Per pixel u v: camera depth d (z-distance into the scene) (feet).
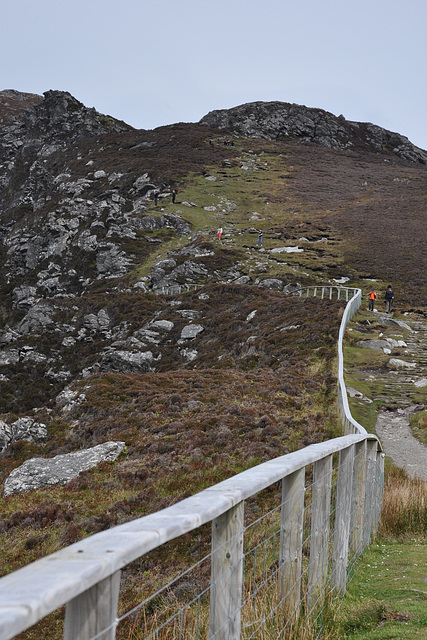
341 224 257.14
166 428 67.21
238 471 53.31
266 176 358.23
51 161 424.87
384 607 17.31
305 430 60.29
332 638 14.84
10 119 562.25
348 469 19.92
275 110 500.74
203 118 504.02
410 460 53.57
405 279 184.03
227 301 164.25
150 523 6.19
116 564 4.94
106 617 5.09
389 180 355.97
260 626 12.14
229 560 8.87
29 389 160.97
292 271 196.03
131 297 186.09
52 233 284.20
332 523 27.48
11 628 3.42
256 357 104.63
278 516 39.32
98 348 167.53
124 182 332.19
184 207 292.20
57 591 4.00
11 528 47.98
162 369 131.44
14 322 239.50
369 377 85.56
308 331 108.68
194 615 14.34
